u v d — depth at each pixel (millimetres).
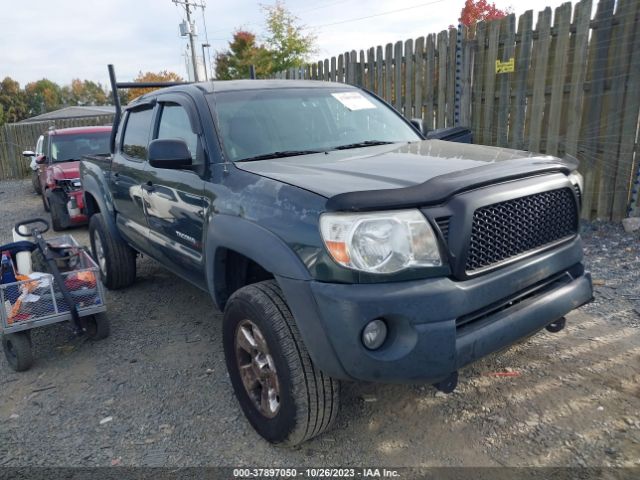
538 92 6344
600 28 5734
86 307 3826
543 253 2621
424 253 2184
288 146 3340
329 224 2182
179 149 3090
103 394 3314
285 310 2447
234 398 3180
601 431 2611
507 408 2861
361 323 2123
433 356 2154
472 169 2473
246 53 32906
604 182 6070
